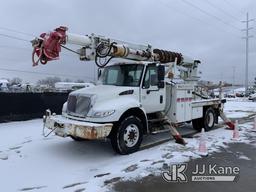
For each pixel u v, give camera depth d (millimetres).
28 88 26641
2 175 5641
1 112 11789
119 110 6730
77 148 7668
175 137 8305
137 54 8508
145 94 7812
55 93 13727
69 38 7266
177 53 10219
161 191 4875
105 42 7828
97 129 6234
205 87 11695
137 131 7258
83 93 7031
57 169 5973
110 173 5695
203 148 7207
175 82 8969
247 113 18281
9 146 7898
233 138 9133
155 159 6664
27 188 5000
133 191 4855
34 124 11656
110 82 8227
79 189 4918
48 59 7043
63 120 6949
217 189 4973
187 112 9297
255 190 4934
